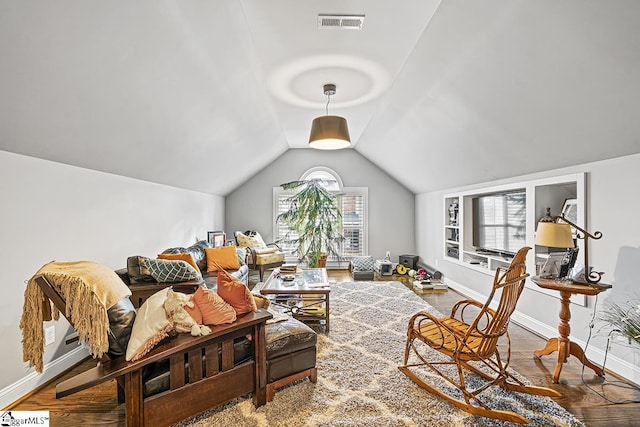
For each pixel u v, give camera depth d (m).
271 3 2.04
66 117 2.00
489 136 3.11
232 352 1.90
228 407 1.94
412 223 6.75
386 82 3.28
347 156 6.73
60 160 2.36
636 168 2.20
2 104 1.65
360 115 4.41
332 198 6.12
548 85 2.11
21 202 2.06
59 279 1.51
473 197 4.64
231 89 2.97
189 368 1.74
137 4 1.60
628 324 2.01
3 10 1.26
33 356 1.53
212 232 5.64
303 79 3.22
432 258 5.82
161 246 4.02
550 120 2.39
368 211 6.73
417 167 5.18
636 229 2.20
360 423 1.79
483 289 4.15
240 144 4.48
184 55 2.17
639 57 1.59
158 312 1.72
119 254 3.14
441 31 2.26
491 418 1.82
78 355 2.53
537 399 2.01
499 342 2.93
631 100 1.83
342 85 3.37
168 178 3.99
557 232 2.29
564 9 1.61
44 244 2.25
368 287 4.92
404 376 2.29
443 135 3.69
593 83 1.89
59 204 2.38
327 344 2.82
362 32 2.38
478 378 2.26
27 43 1.43
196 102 2.79
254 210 6.68
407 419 1.82
